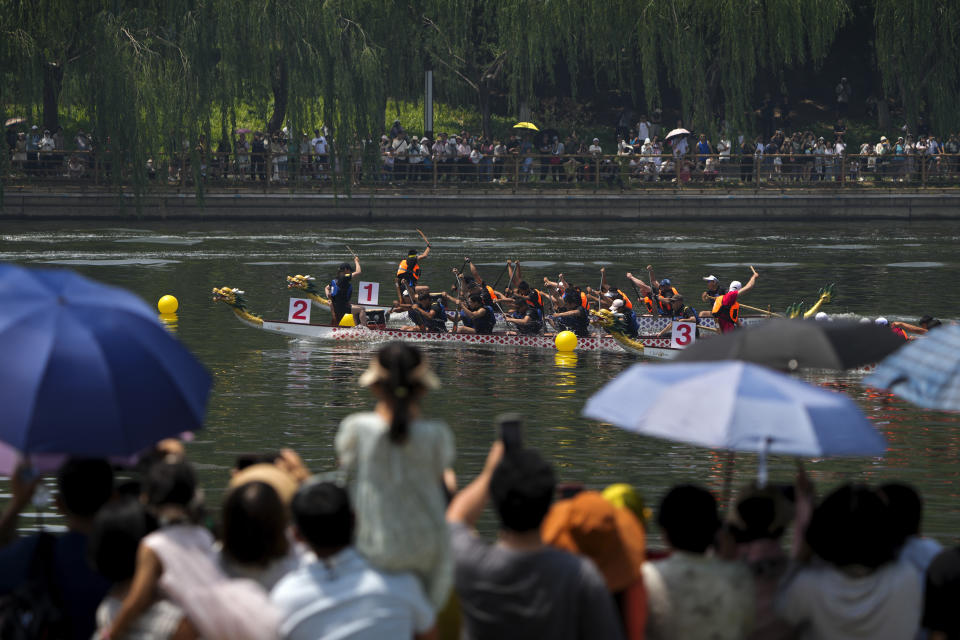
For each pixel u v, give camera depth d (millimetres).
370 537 8859
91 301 9984
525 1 100812
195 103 87812
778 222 100188
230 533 9156
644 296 48719
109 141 87500
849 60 129125
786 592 9906
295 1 89375
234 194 95375
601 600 8883
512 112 120438
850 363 11797
